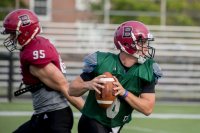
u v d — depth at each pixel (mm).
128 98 12664
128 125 27469
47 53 13891
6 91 41031
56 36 48125
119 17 52125
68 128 14203
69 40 47844
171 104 37531
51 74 13859
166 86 43219
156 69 13078
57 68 13977
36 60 13812
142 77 12891
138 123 28297
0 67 41188
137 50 12867
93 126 13039
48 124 14055
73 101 13992
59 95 14133
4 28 14180
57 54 14148
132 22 13086
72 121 14328
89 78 13125
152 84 13078
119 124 13234
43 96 14055
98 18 53500
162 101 39250
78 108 14078
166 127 27344
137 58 12961
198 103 38469
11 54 35531
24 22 14008
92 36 48000
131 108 13172
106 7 52312
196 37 48812
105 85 12516
